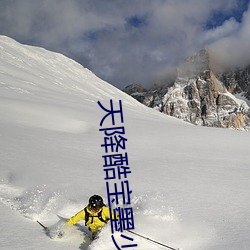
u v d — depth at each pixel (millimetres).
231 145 21688
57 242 5453
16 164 11680
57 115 29625
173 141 22078
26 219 6469
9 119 23766
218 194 8953
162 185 9867
